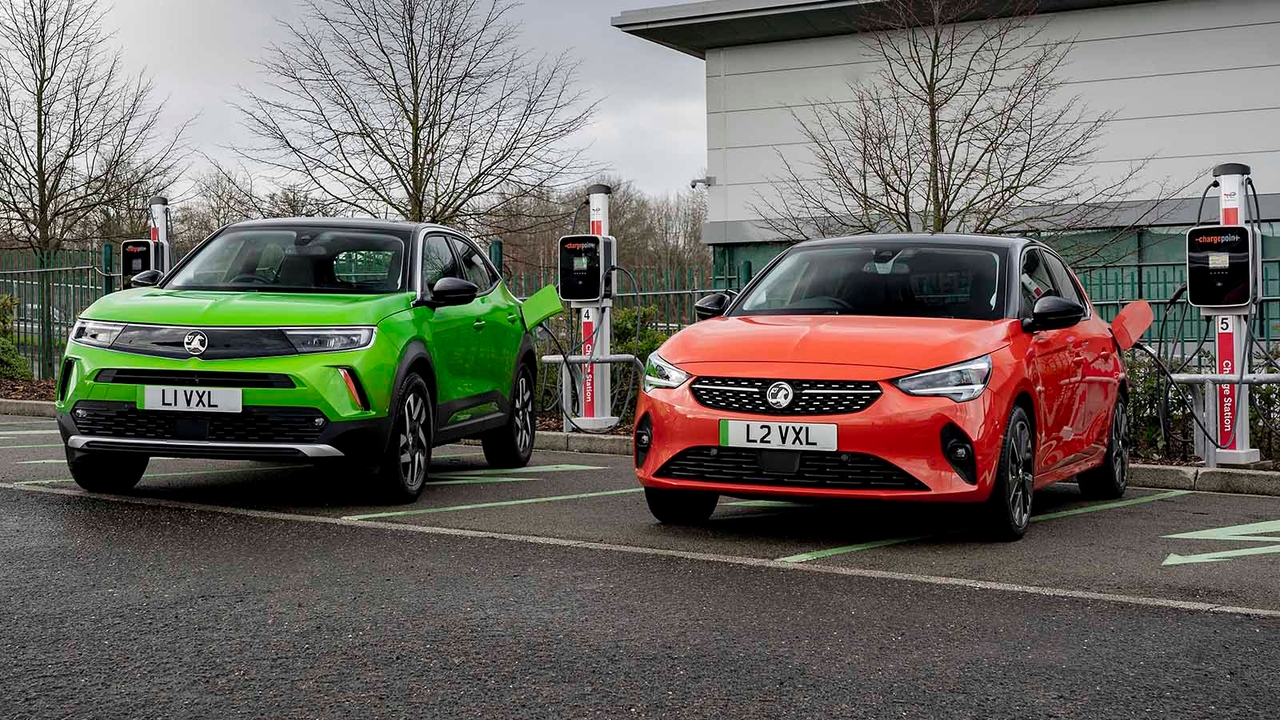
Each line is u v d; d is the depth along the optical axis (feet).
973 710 12.74
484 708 12.63
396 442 25.52
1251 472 30.83
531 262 63.77
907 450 20.75
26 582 17.99
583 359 40.27
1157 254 72.54
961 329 22.57
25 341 58.49
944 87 53.26
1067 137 73.41
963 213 48.55
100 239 77.97
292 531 22.40
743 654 14.73
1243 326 32.81
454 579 18.66
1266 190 70.90
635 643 15.16
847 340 21.81
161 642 14.97
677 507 23.45
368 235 29.12
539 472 32.45
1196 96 72.13
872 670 14.12
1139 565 20.39
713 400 21.68
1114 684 13.67
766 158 82.28
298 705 12.68
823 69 80.28
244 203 61.82
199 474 29.73
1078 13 74.08
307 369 24.12
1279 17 70.49
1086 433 26.68
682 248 160.66
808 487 21.11
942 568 19.95
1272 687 13.62
